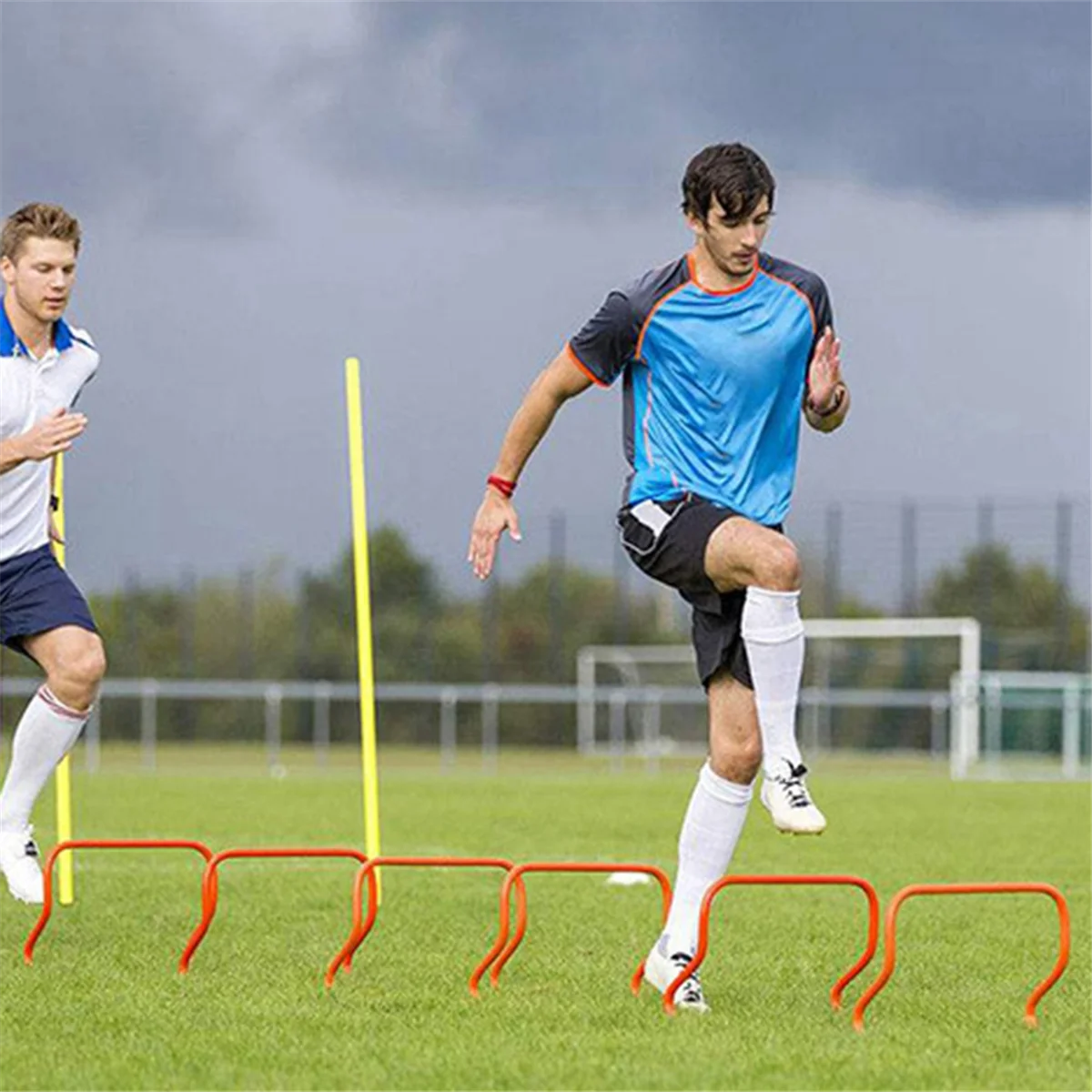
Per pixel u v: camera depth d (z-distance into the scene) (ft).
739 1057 62.75
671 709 432.25
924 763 387.96
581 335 73.51
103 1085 58.39
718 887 69.31
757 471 73.10
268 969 82.48
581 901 115.85
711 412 72.49
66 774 109.09
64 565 94.02
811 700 350.43
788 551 70.23
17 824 88.12
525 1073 60.03
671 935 74.33
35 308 82.64
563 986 78.28
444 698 369.71
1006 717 380.78
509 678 430.61
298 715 427.33
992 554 419.13
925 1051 64.39
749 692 74.08
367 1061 61.82
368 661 102.83
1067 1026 70.33
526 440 75.20
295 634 429.79
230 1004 72.49
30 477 85.66
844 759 399.44
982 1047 65.31
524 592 431.84
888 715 411.34
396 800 241.96
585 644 429.79
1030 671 412.57
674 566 72.59
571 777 316.40
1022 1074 60.80
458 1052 63.41
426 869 140.46
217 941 93.25
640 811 219.41
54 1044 64.64
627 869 74.69
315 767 358.23
